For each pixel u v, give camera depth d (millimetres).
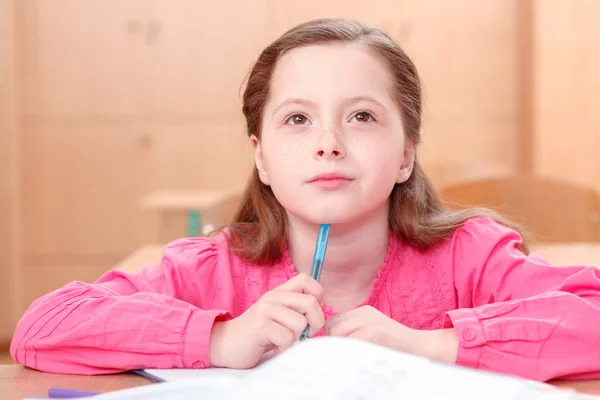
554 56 3926
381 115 982
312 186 958
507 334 880
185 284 1130
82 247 4230
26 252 4211
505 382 680
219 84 4188
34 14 4133
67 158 4191
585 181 3928
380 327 893
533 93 4023
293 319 875
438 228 1164
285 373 697
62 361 920
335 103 966
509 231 1169
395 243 1159
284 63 1011
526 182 2152
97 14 4160
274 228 1140
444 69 4180
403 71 1054
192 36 4172
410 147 1093
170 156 4215
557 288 982
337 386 671
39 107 4164
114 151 4207
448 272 1158
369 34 1028
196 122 4203
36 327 939
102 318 917
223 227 1243
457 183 2131
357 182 955
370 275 1133
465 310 926
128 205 4227
